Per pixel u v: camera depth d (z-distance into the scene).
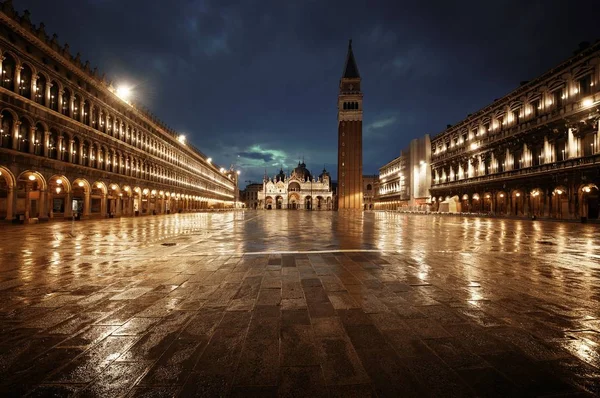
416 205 79.06
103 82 35.53
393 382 3.09
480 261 9.33
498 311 5.06
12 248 11.88
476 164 55.94
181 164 69.25
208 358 3.54
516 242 14.16
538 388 3.00
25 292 6.03
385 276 7.40
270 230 21.05
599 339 4.05
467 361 3.50
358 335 4.16
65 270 7.98
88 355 3.59
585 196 32.34
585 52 33.44
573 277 7.33
